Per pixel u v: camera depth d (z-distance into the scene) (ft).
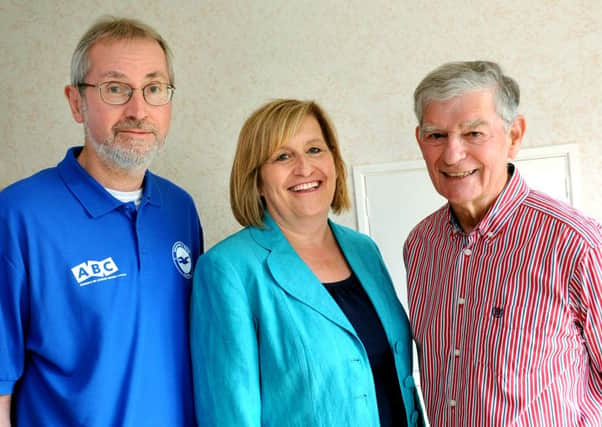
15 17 7.30
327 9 6.42
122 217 4.15
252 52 6.68
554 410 3.65
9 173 7.51
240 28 6.68
